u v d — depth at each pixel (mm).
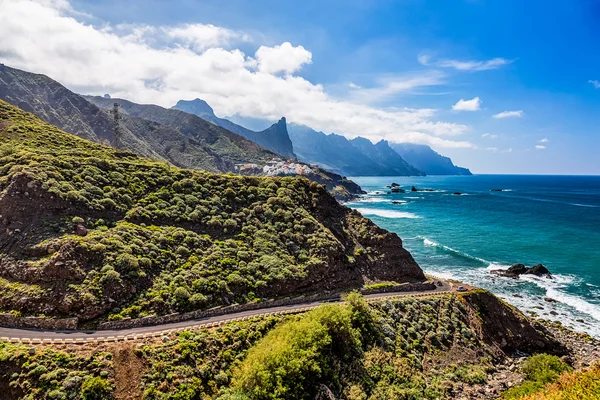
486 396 38812
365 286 59406
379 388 37656
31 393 28844
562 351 50125
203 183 69312
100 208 52531
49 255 42094
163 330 38906
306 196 76812
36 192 48656
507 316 53469
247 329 41281
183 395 31688
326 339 39281
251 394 32531
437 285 62875
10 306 37312
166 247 51188
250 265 53875
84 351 33094
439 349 46188
